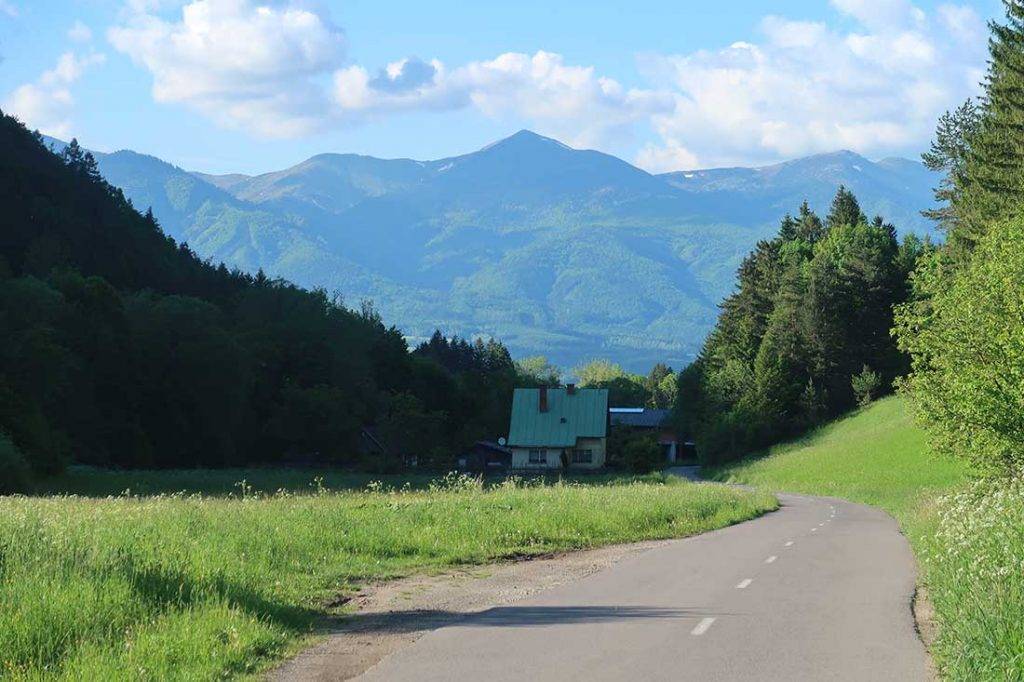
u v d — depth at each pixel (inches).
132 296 3846.0
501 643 468.4
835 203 5944.9
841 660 430.9
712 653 446.0
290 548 769.6
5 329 2573.8
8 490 1971.0
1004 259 1198.3
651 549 959.6
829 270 4493.1
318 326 4441.4
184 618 463.2
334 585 669.3
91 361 3255.4
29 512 700.0
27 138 5521.7
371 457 3575.3
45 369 2598.4
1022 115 1968.5
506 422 5880.9
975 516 636.1
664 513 1286.9
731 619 540.1
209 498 1349.7
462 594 645.3
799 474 3048.7
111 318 3383.4
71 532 622.5
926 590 661.3
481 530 967.6
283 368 4323.3
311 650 458.9
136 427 3289.9
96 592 479.8
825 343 4434.1
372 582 699.4
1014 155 2038.6
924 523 1070.4
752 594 644.1
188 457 3555.6
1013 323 1133.7
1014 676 356.8
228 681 392.5
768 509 1774.1
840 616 551.8
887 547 997.8
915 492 1964.8
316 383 4320.9
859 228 5118.1
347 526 890.7
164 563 567.5
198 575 560.4
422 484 2559.1
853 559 876.0
